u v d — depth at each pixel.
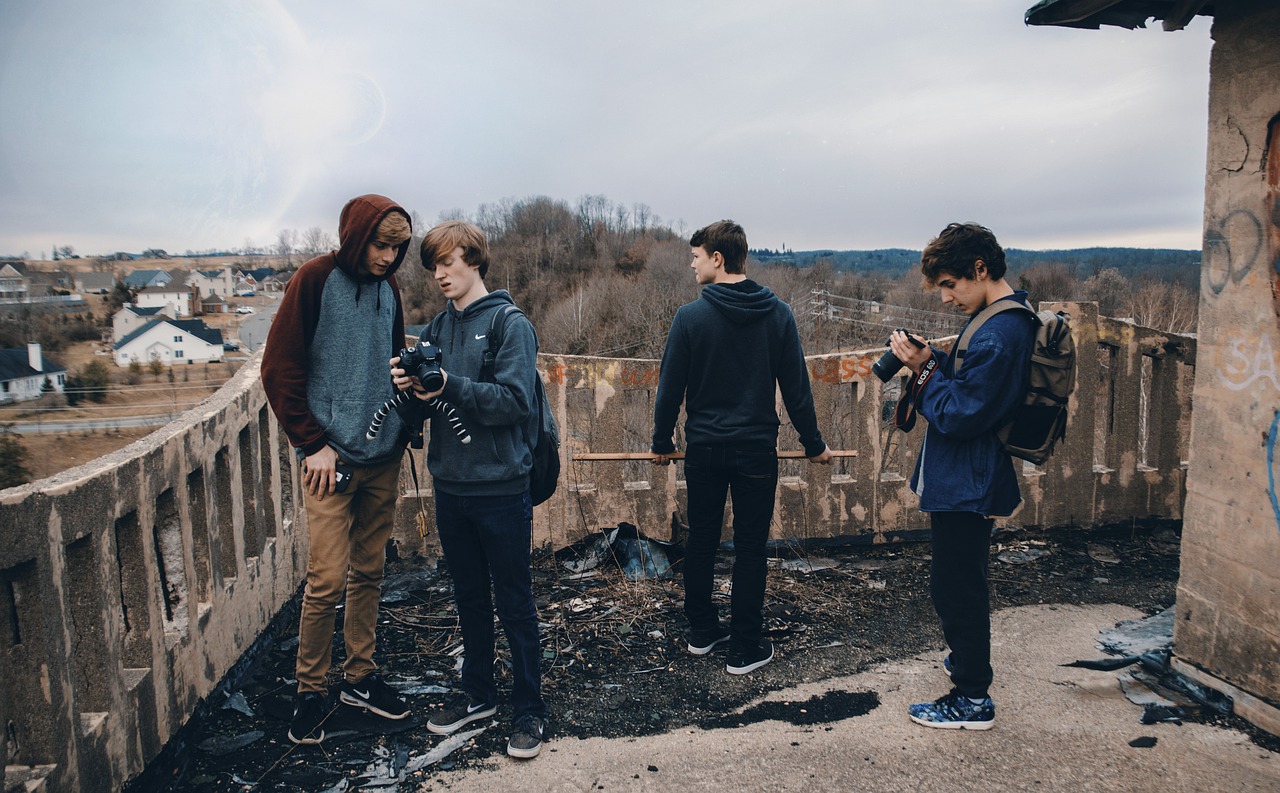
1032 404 2.34
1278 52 2.40
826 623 3.47
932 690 2.84
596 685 2.94
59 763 1.82
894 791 2.23
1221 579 2.65
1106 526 4.58
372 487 2.67
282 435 3.72
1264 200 2.47
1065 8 2.80
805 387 3.05
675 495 4.36
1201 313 2.74
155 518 2.43
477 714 2.66
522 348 2.47
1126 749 2.41
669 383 3.04
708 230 2.97
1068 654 3.10
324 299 2.47
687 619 3.32
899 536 4.47
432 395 2.26
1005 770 2.32
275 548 3.46
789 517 4.37
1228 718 2.58
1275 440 2.44
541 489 2.66
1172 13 2.79
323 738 2.55
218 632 2.80
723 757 2.43
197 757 2.47
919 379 2.59
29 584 1.78
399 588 3.87
